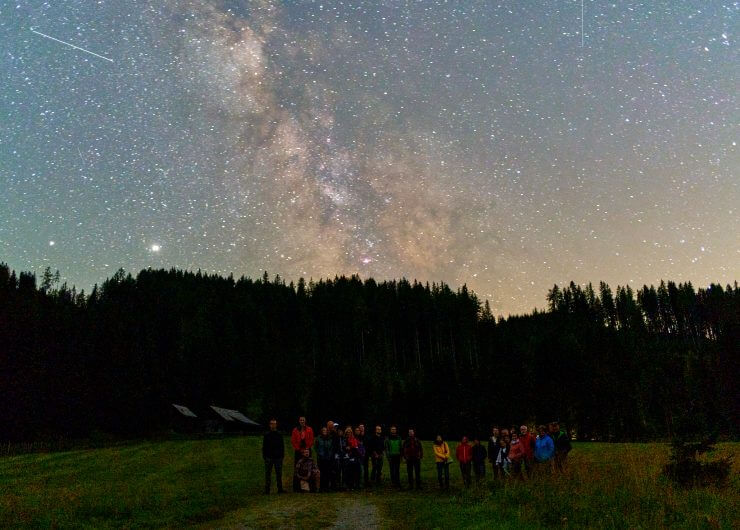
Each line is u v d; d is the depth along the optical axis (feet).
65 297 309.63
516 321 417.08
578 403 223.71
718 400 182.91
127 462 86.33
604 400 216.74
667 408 206.80
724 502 33.91
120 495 43.83
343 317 362.74
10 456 102.89
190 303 348.59
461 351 342.03
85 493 45.34
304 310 350.43
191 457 95.96
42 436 172.24
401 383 299.58
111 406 205.98
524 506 34.30
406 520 34.22
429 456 101.14
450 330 366.63
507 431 55.16
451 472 75.10
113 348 225.76
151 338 283.59
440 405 234.38
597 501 34.63
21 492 47.52
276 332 331.77
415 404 239.91
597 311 440.45
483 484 47.62
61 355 204.44
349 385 258.16
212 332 308.19
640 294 444.14
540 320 411.95
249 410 273.54
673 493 36.11
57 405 185.98
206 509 38.06
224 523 33.04
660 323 425.28
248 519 34.27
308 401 268.00
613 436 214.07
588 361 235.40
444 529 30.63
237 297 360.69
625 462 50.19
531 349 294.25
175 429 224.12
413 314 369.71
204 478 63.16
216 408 228.63
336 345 347.36
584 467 47.73
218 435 196.75
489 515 33.14
